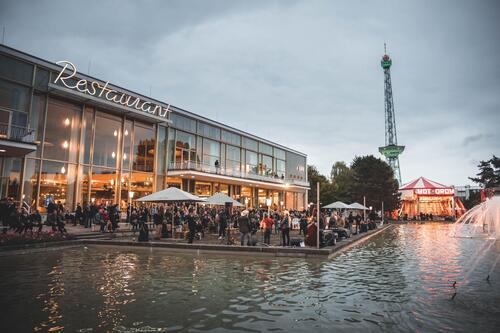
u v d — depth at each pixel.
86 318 6.40
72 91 24.62
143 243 17.52
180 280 9.97
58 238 17.52
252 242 16.81
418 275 11.10
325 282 9.89
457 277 10.83
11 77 22.33
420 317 6.70
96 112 27.77
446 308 7.32
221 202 22.20
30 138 21.45
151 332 5.72
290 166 57.50
